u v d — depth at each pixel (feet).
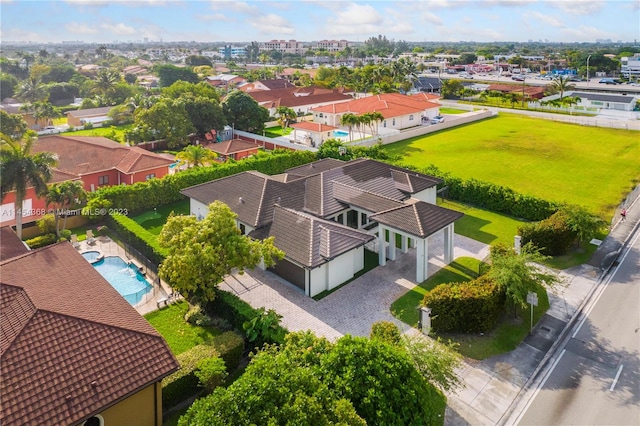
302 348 72.79
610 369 83.76
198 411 55.42
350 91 477.77
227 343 82.99
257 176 141.69
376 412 58.34
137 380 64.08
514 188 186.70
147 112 258.57
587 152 243.19
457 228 147.13
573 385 79.87
